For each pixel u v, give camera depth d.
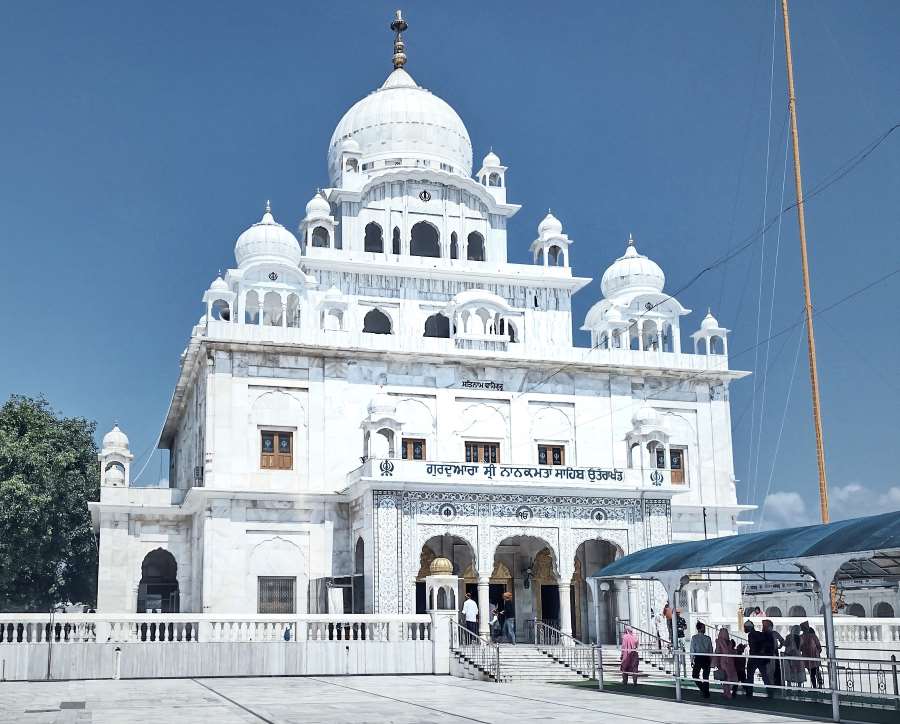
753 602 70.81
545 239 72.19
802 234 60.38
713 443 66.31
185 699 31.11
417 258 69.75
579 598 59.38
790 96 60.94
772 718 26.50
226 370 58.34
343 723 24.45
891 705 30.20
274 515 57.56
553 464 62.88
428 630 45.28
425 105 75.50
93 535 75.19
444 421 61.31
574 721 25.17
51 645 39.81
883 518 26.81
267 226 65.75
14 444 72.00
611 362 65.25
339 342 60.62
